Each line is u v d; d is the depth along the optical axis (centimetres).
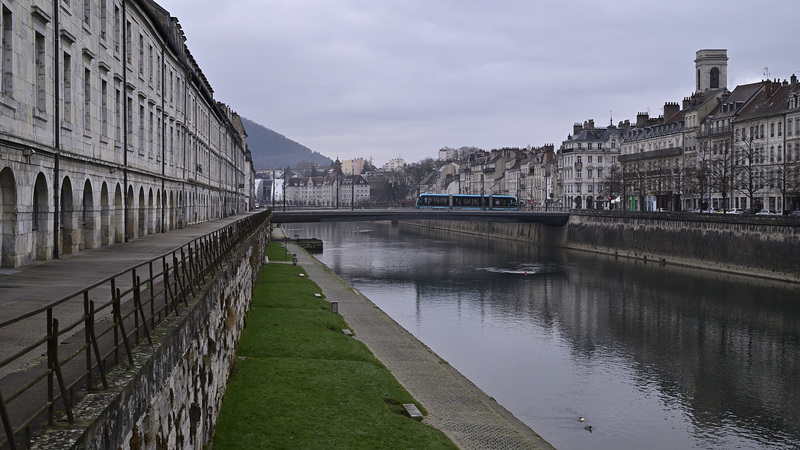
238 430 2170
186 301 1575
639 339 4747
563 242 12538
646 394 3566
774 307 5800
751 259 7750
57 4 2814
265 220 8469
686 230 9056
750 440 2995
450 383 3219
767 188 9969
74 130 3097
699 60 13750
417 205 14900
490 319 5397
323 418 2394
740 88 11731
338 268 8719
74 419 830
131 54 4138
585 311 5738
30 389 984
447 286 7150
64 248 3102
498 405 2966
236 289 3041
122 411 951
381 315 4838
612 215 10975
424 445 2294
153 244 3769
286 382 2759
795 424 3186
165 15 5800
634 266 9012
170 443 1272
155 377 1148
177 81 5966
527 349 4438
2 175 2427
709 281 7375
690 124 12556
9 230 2489
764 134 10200
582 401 3428
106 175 3600
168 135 5434
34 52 2611
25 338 1339
